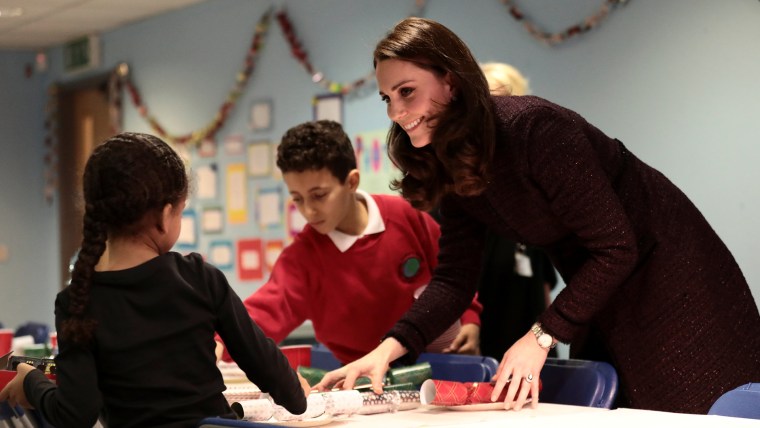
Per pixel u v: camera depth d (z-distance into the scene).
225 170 6.82
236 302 1.66
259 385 1.67
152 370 1.55
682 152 4.21
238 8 6.66
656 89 4.30
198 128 7.01
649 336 2.09
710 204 4.12
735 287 2.16
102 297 1.57
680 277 2.09
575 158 1.89
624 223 1.92
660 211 2.10
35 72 8.59
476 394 1.93
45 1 6.70
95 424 1.71
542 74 4.78
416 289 2.64
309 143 2.48
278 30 6.36
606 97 4.50
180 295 1.59
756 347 2.14
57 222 8.42
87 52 7.92
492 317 3.67
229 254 6.83
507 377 1.90
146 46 7.43
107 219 1.60
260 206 6.58
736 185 4.02
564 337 1.92
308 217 2.53
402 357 2.17
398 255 2.61
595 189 1.90
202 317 1.60
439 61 1.86
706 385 2.07
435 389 1.92
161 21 7.27
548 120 1.91
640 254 2.09
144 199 1.61
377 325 2.62
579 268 2.11
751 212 3.97
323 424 1.78
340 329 2.63
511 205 2.02
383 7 5.62
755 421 1.60
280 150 2.53
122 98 7.65
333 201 2.50
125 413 1.55
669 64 4.25
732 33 4.01
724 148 4.06
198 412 1.57
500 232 2.15
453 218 2.26
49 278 8.60
